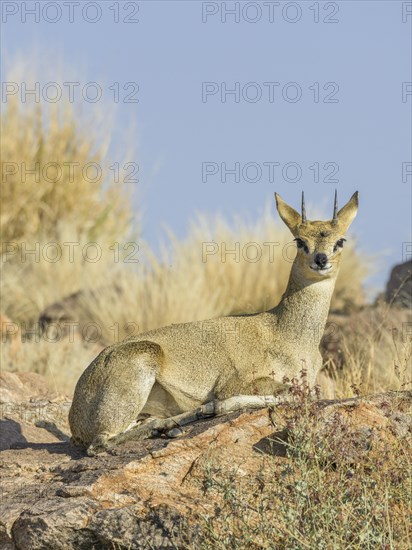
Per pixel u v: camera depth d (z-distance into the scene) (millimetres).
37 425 15383
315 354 13070
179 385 12477
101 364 12336
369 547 9375
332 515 9516
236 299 26438
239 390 12422
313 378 13047
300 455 10242
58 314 25188
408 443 10852
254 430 11320
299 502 9711
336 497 9812
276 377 12680
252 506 10250
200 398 12555
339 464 10273
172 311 24469
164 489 10688
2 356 20109
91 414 12141
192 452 11109
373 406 11383
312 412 10820
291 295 12945
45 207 31312
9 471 11664
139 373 12117
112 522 10102
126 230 32344
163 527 10062
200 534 9836
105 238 31484
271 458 10680
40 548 10188
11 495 10961
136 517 10180
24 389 16797
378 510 9688
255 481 10586
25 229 30922
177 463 11000
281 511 9680
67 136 31969
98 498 10516
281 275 27125
